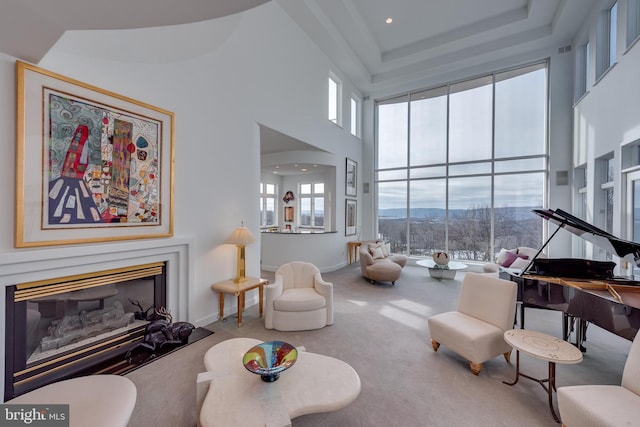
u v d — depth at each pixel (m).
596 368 2.39
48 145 2.03
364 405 1.92
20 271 1.90
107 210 2.39
